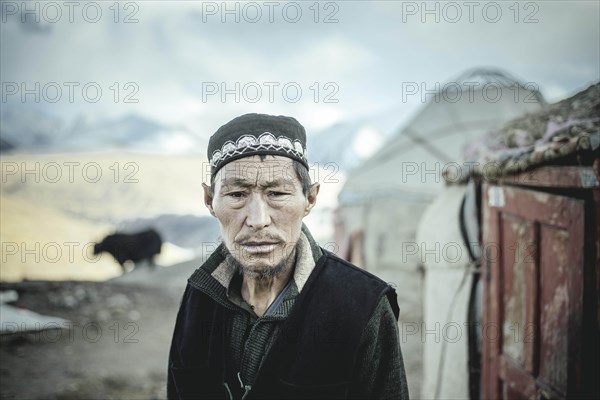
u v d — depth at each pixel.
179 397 1.35
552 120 2.27
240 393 1.25
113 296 6.50
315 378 1.17
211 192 1.29
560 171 1.87
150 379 4.30
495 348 2.42
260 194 1.18
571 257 1.79
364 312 1.19
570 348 1.77
